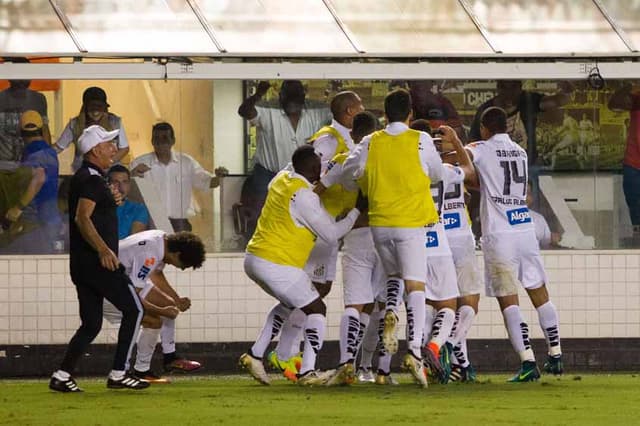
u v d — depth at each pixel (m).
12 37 40.19
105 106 42.25
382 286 34.78
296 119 43.00
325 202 33.78
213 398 30.64
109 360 42.06
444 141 35.31
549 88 43.97
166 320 37.00
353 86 43.25
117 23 41.12
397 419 26.17
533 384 34.50
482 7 42.84
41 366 42.00
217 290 42.72
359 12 42.25
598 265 44.00
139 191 42.38
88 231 31.62
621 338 44.03
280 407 28.53
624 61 42.41
